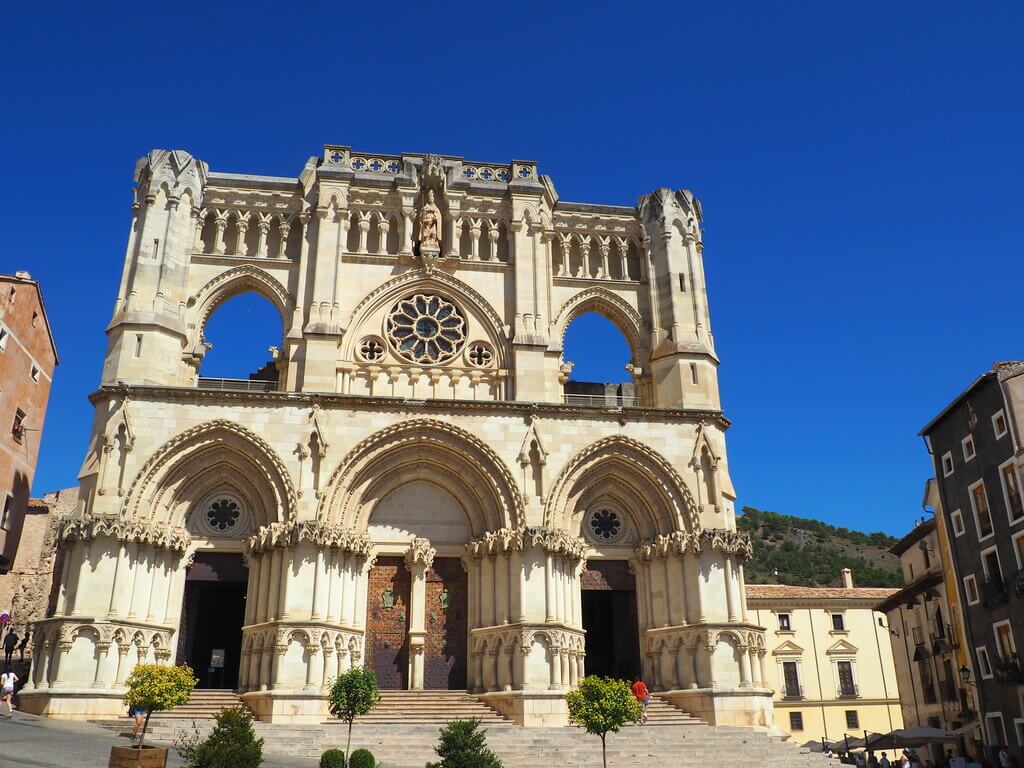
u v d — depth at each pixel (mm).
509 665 39469
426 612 42656
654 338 49375
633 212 52688
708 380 47656
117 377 42438
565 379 48906
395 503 43906
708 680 40469
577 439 44188
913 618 59062
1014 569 42375
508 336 47875
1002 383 42938
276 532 39875
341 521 41312
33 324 56781
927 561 57344
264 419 41844
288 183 49344
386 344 47062
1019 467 41688
